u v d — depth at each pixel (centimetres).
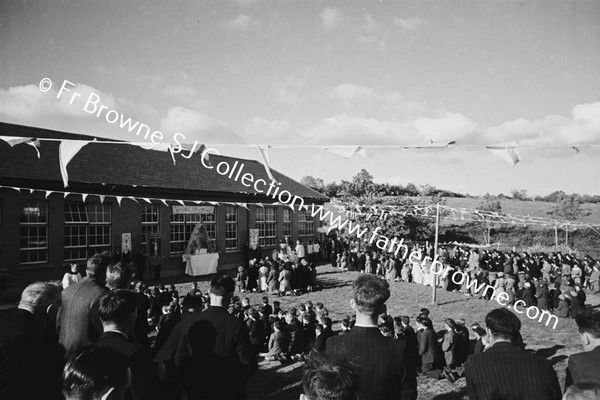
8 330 337
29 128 2202
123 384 200
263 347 1102
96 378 190
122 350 328
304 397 201
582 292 1678
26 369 330
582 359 339
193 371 371
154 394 333
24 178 1759
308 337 1061
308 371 202
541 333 1442
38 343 351
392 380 296
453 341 976
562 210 4491
